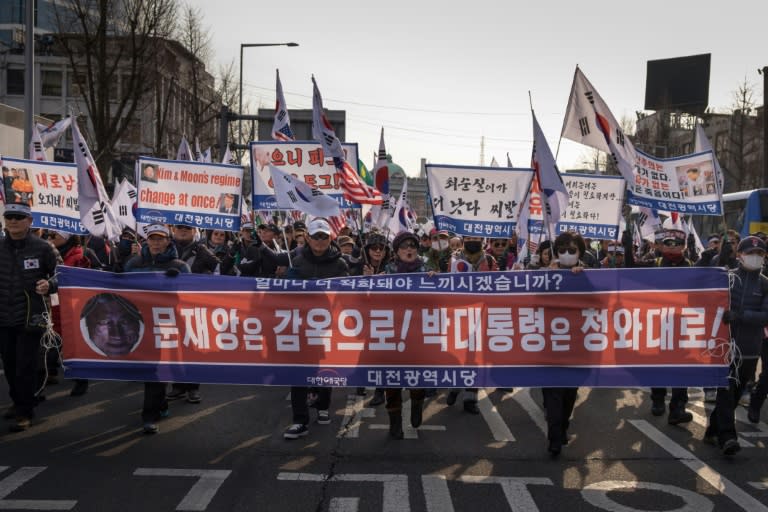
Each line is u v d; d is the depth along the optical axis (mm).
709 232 23344
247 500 4770
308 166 9695
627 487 5109
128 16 23344
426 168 7781
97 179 8086
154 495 4832
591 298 6211
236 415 7066
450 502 4781
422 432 6586
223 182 9312
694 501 4848
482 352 6273
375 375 6297
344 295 6305
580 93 7660
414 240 6785
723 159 49281
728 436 5836
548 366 6223
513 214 7773
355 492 4941
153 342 6375
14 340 6449
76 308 6398
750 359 6113
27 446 5887
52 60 46750
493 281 6258
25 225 6258
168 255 6590
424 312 6281
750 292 6156
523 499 4848
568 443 6258
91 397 7723
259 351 6340
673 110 54219
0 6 55531
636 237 14977
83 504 4645
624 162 7676
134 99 23562
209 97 38031
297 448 5988
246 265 9609
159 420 6816
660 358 6172
